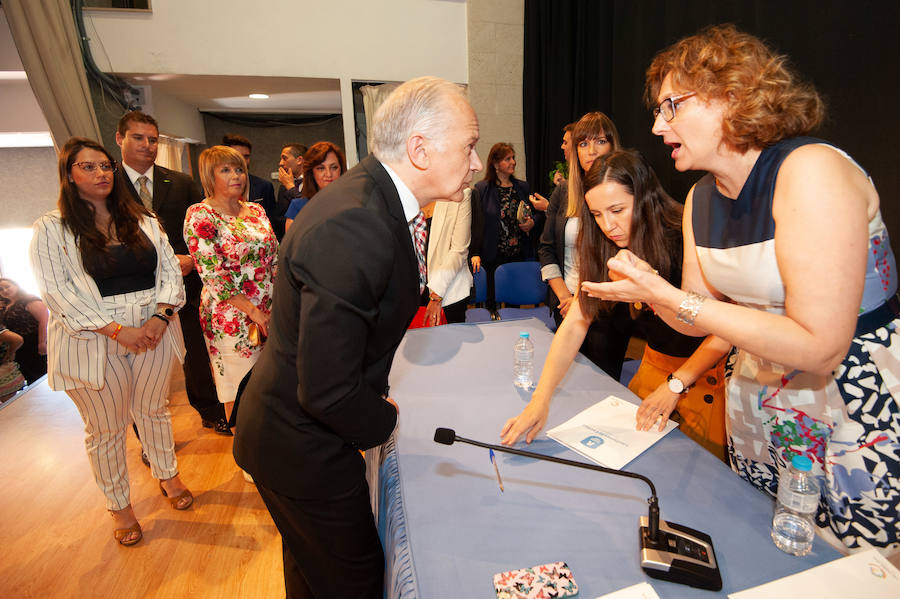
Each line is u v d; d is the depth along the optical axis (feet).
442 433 2.94
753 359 3.34
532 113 14.55
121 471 6.19
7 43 12.46
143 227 6.07
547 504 3.00
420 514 2.96
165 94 16.71
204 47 12.85
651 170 4.27
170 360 6.38
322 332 2.49
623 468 3.33
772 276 2.71
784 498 2.81
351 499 3.29
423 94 2.85
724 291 3.19
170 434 6.78
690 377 3.90
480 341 5.96
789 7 7.66
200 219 6.58
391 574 2.83
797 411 3.06
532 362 5.24
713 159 2.72
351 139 14.17
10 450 8.88
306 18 13.26
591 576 2.47
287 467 3.10
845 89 6.97
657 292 2.61
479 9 14.23
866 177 2.54
